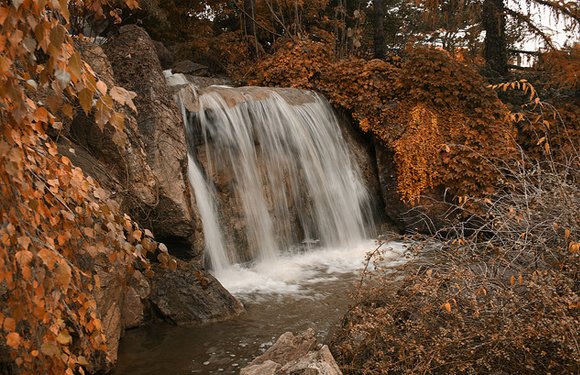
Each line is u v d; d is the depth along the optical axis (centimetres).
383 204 1015
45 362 279
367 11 1792
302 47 1170
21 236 261
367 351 395
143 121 660
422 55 1061
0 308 338
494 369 355
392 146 985
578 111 1057
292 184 891
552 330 327
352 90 1055
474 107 1022
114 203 321
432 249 459
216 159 813
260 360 408
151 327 549
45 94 474
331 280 705
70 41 237
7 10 211
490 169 933
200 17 1512
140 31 739
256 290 667
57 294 269
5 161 238
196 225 671
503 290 361
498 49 1279
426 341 368
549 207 414
